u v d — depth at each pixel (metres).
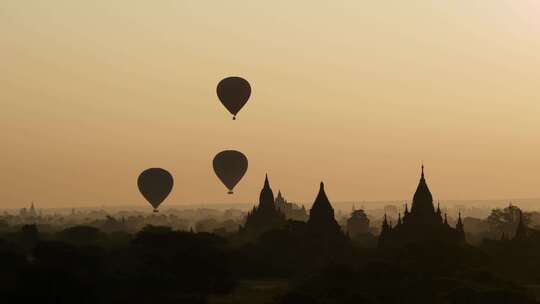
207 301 171.00
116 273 178.62
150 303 167.62
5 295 155.25
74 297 159.00
